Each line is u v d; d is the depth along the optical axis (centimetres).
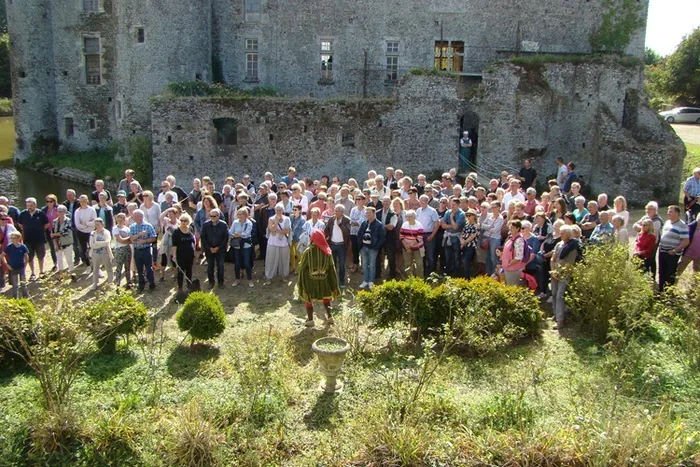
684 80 4612
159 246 1420
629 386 815
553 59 2398
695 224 1138
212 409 774
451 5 2709
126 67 2634
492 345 935
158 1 2531
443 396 809
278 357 892
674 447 678
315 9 2730
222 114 2367
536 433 722
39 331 829
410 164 2417
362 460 704
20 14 3197
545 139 2411
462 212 1251
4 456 705
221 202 1512
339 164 2409
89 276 1365
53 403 760
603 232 1123
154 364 914
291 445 745
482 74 2405
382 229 1240
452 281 1020
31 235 1326
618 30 2662
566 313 1094
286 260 1317
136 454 720
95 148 3234
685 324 940
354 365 916
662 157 2250
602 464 655
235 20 2755
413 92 2373
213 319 966
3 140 4278
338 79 2778
